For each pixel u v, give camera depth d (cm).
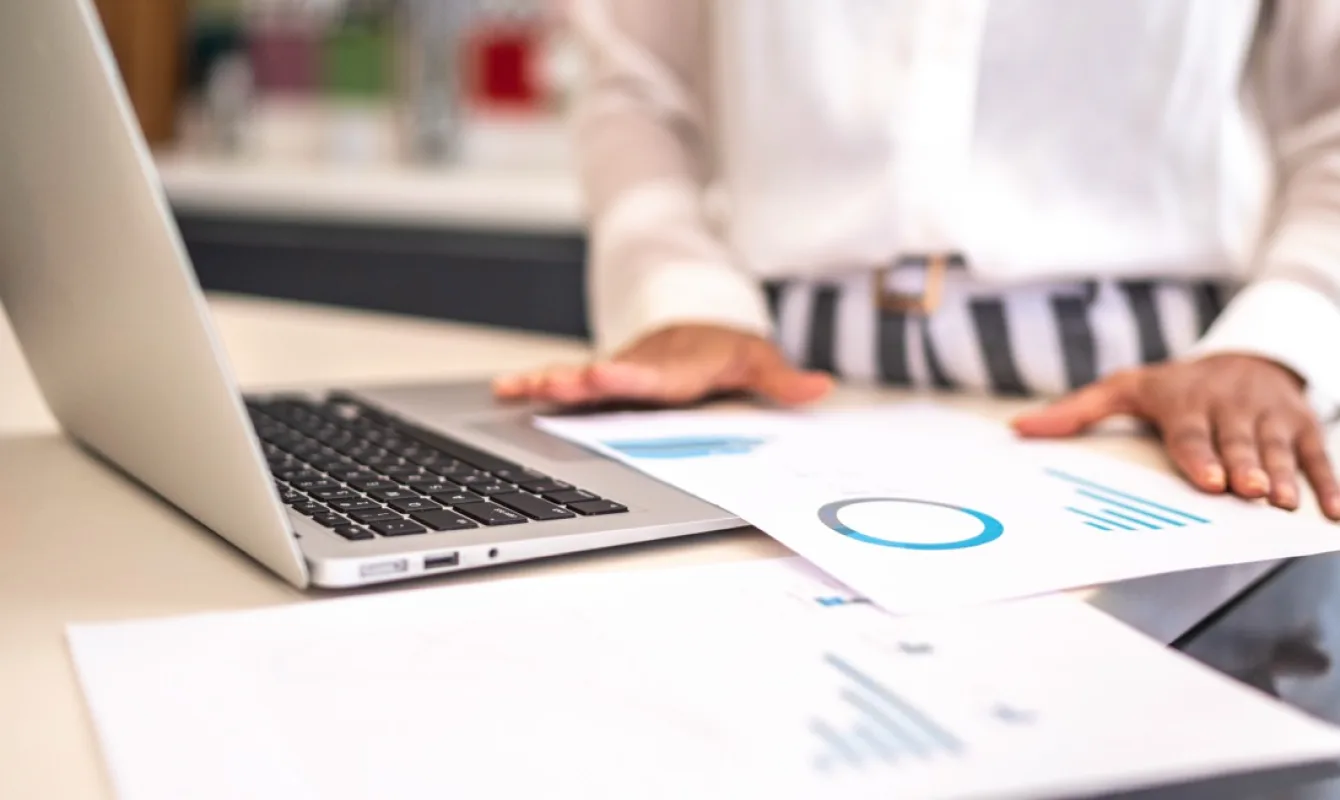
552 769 32
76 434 67
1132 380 75
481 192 212
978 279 88
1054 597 45
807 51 90
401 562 45
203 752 33
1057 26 83
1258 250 88
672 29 105
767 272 95
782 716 35
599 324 100
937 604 43
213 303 125
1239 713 35
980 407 86
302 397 78
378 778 31
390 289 215
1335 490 60
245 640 40
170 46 271
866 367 94
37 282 57
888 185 88
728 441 69
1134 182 86
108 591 45
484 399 81
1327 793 32
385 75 262
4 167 53
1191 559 49
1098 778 31
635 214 99
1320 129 85
